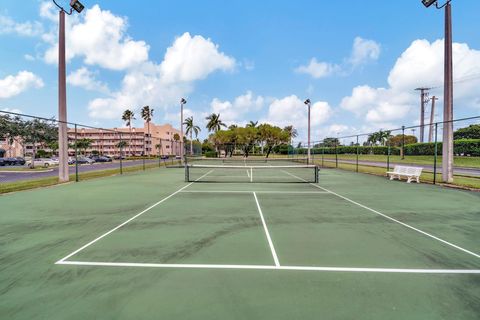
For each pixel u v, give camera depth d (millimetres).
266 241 5430
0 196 10867
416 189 12859
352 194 11375
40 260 4480
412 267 4238
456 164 31203
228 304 3191
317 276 3920
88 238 5613
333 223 6785
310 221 6977
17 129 34625
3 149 73188
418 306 3168
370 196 10852
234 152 59312
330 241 5430
